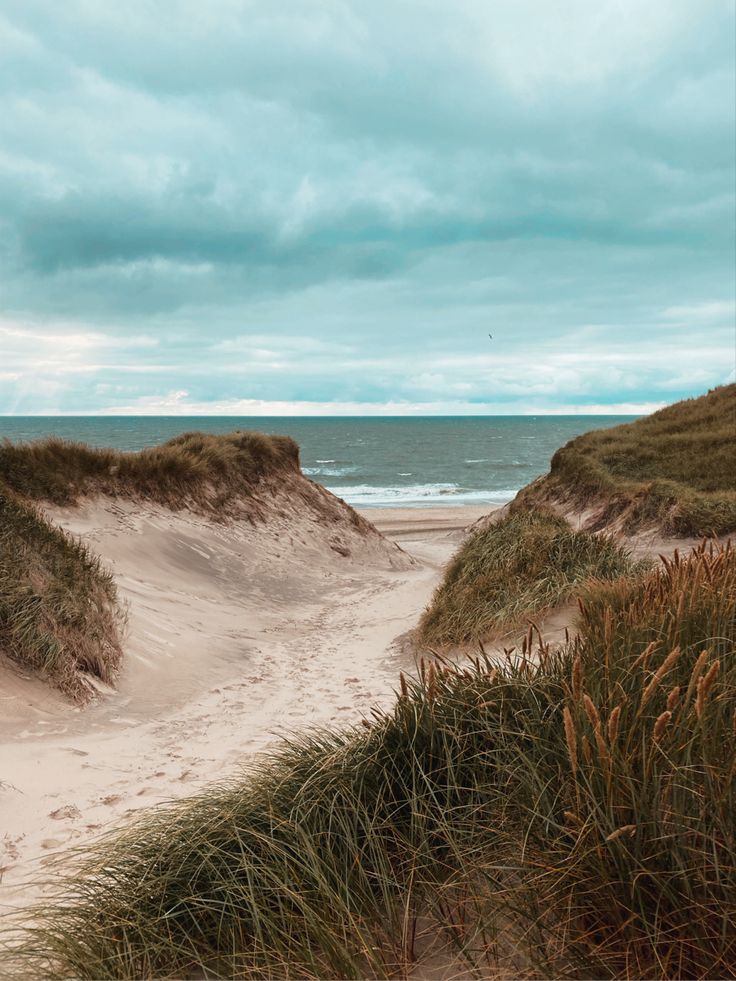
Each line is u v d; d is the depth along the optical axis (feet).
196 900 7.80
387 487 187.52
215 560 49.44
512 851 7.67
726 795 6.77
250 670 28.84
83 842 12.85
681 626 11.06
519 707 10.12
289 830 8.56
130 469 52.70
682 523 43.62
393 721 10.53
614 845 6.61
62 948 7.27
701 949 6.08
